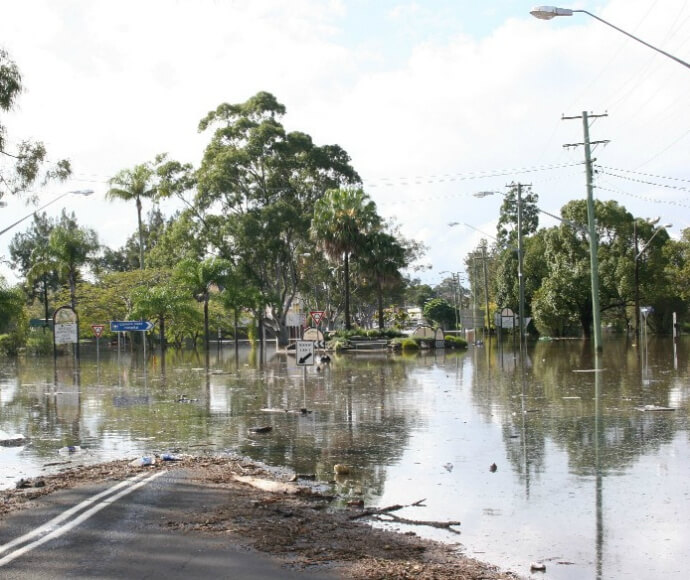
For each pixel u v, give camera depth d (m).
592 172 35.69
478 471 10.29
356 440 13.03
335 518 8.01
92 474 10.32
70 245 57.16
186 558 6.48
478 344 59.94
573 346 50.09
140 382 26.69
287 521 7.79
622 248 64.88
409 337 54.31
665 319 67.75
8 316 53.12
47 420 16.42
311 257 72.06
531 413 15.95
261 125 63.91
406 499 8.85
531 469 10.32
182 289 57.47
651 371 26.22
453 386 22.81
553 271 65.06
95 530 7.41
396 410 17.06
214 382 26.08
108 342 83.62
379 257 59.25
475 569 6.34
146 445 12.95
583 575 6.23
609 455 11.12
